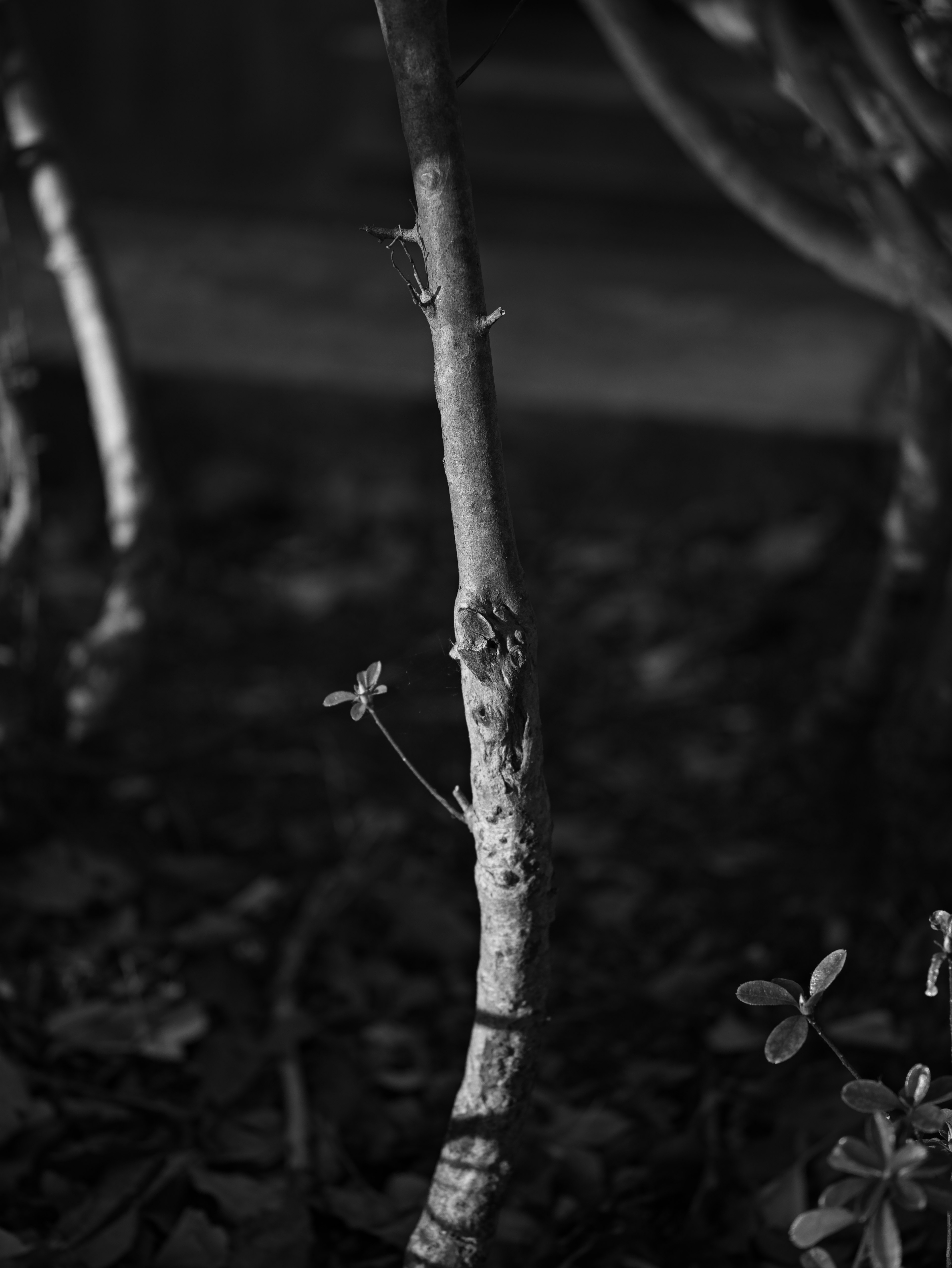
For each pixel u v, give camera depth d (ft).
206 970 5.17
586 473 8.93
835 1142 4.57
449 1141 3.87
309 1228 4.42
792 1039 3.50
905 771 5.41
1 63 5.12
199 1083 4.84
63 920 5.27
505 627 3.56
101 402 5.31
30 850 5.36
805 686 7.37
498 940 3.71
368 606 8.08
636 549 8.63
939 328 4.91
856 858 5.67
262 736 6.73
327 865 5.86
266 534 8.76
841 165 4.90
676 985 5.27
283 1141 4.70
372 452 8.98
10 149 5.22
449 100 3.43
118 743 6.03
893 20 4.79
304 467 8.98
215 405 8.96
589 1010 5.23
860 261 4.97
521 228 13.01
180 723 6.76
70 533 8.47
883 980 5.17
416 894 5.62
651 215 13.39
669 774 6.70
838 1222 3.40
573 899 5.77
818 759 6.23
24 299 9.75
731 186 5.04
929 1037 4.89
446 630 7.85
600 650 7.79
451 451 3.52
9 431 5.13
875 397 9.20
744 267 12.23
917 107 4.57
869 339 10.50
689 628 7.93
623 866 5.99
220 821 6.09
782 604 8.05
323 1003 5.17
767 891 5.77
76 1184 4.51
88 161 13.65
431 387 8.93
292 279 11.06
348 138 13.74
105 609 5.42
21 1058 4.79
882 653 5.86
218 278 10.95
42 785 5.43
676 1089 4.93
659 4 14.28
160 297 10.42
